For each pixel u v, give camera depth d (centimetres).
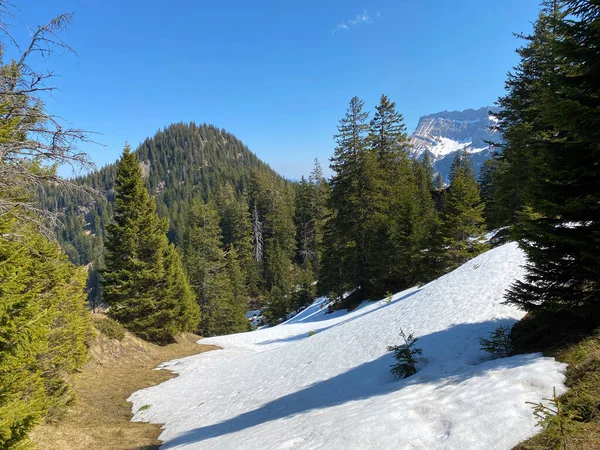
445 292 1498
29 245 647
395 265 3006
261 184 8494
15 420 523
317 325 2938
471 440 459
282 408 1021
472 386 611
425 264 2800
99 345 2114
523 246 734
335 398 935
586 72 666
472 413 518
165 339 2769
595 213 640
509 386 561
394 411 604
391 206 3191
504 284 1261
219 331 4469
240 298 5694
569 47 640
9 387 628
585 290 689
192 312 3312
